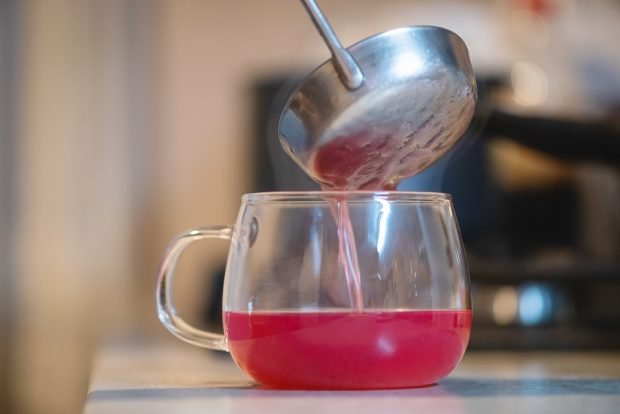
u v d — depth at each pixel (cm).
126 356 101
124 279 239
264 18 240
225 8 241
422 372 63
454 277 64
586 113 109
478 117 105
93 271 239
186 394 61
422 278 63
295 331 62
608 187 160
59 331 237
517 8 206
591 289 140
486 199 163
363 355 62
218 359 95
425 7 228
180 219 240
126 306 239
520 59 205
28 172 239
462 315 65
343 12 234
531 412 52
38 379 237
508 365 85
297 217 63
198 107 240
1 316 236
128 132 240
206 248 234
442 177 162
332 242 62
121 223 239
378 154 65
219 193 240
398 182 68
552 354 102
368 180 66
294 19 240
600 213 161
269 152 193
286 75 210
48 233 239
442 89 64
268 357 63
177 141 240
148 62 241
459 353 65
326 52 232
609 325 120
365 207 63
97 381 69
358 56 63
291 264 63
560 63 200
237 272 65
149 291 239
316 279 62
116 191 240
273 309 63
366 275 62
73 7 240
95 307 239
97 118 240
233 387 65
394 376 62
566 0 203
